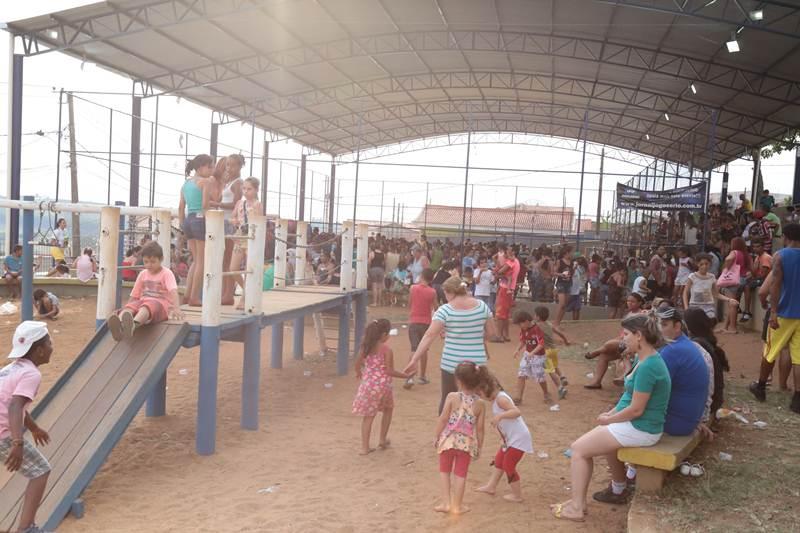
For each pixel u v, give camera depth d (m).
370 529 5.27
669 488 5.38
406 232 34.88
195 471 6.57
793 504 5.07
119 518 5.44
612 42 22.31
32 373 4.73
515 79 29.25
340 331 11.53
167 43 21.41
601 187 28.55
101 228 7.24
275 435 7.85
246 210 8.55
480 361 7.25
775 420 7.30
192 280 8.28
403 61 26.59
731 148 32.97
